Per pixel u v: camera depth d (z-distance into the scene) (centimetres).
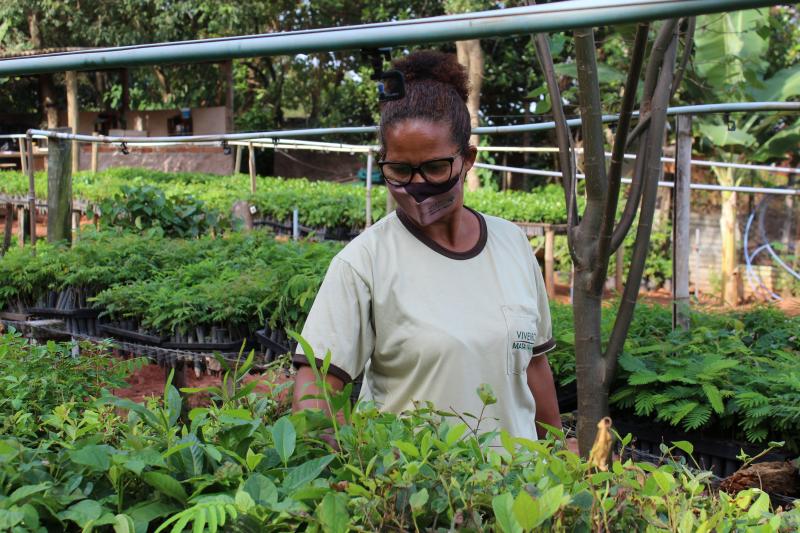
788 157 1389
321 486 137
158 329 491
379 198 1269
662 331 466
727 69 1104
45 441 175
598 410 326
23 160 1394
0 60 211
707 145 1295
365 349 203
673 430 369
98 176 1675
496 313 202
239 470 142
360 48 173
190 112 2169
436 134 189
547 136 2012
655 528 125
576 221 323
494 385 201
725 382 367
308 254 616
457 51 1778
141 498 143
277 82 2448
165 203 838
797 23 1473
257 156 2309
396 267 201
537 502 117
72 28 2177
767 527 127
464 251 206
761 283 1313
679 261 453
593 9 151
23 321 569
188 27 2292
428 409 162
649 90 342
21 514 119
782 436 342
